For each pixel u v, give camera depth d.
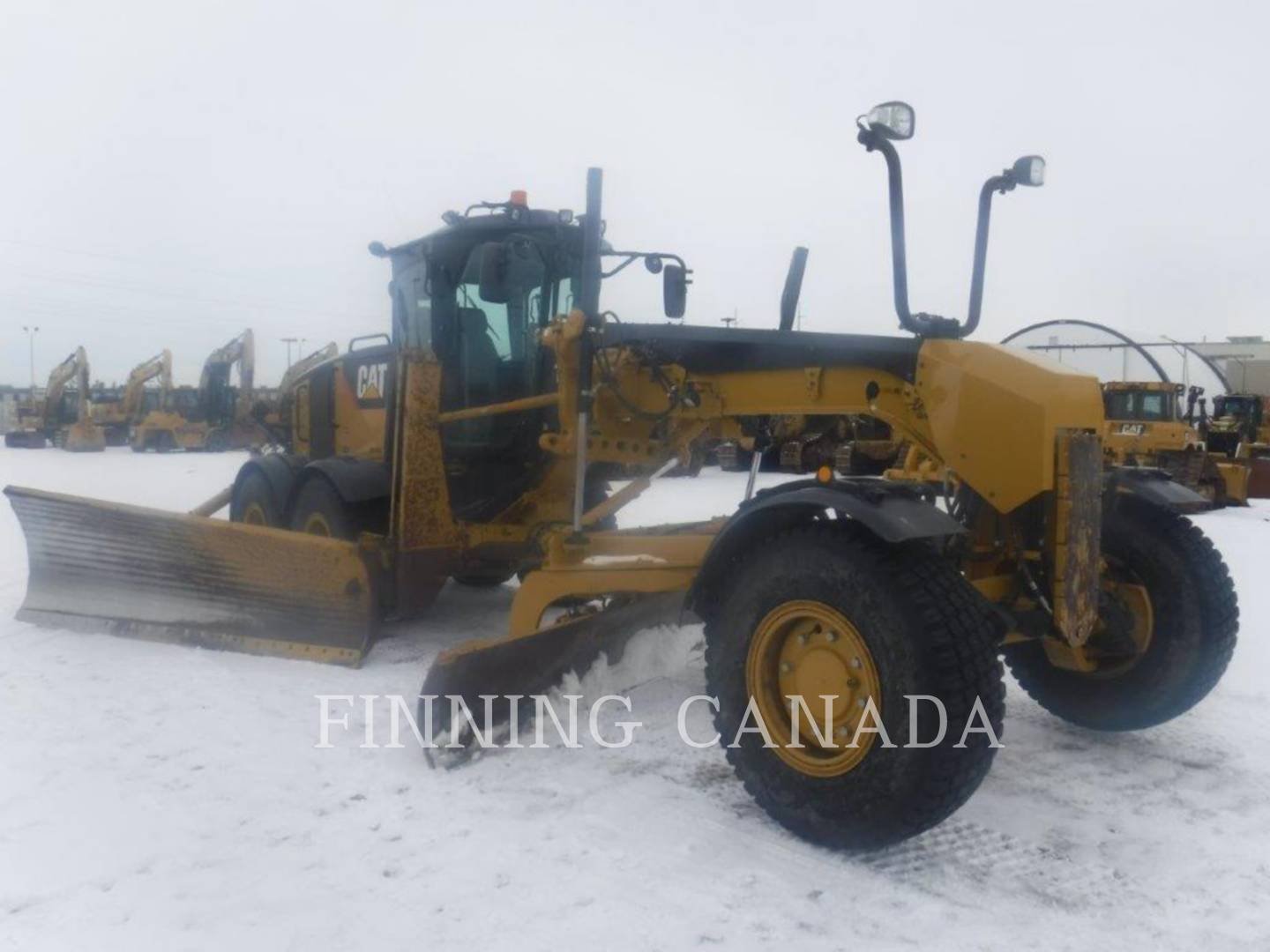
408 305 6.11
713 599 3.37
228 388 31.58
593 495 5.99
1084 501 3.01
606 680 4.34
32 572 5.72
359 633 4.87
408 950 2.42
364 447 6.76
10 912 2.59
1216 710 4.23
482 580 7.08
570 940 2.47
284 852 2.93
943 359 3.17
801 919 2.56
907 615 2.75
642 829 3.09
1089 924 2.55
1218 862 2.88
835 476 3.07
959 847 2.97
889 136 3.15
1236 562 8.45
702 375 3.91
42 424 33.94
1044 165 3.41
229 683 4.54
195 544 5.22
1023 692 4.54
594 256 4.08
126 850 2.94
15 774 3.50
